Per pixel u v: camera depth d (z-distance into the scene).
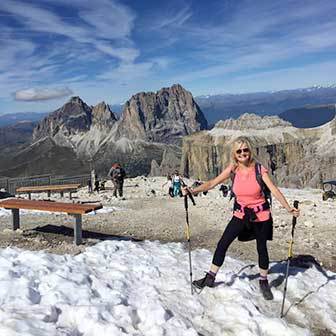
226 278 4.14
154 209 9.48
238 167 3.76
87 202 11.16
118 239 6.20
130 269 4.41
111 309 3.24
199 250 5.49
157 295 3.70
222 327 3.26
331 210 9.24
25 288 3.49
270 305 3.74
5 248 5.09
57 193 15.72
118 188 12.70
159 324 3.13
